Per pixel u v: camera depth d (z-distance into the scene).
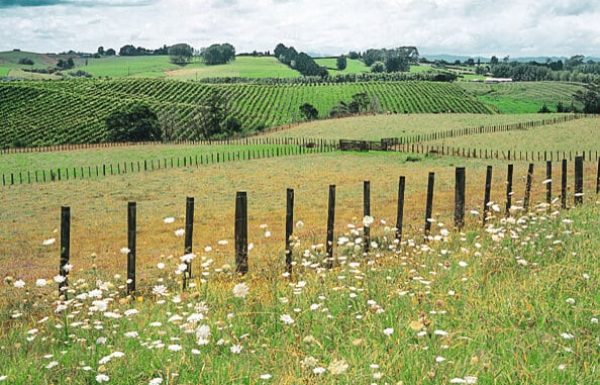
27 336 8.73
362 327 7.82
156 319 8.83
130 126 114.44
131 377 6.48
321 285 9.84
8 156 82.69
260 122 141.25
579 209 17.31
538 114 124.44
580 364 6.38
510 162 60.56
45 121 126.94
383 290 9.19
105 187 52.09
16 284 9.34
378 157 68.38
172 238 27.09
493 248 11.55
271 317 8.31
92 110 135.88
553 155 66.81
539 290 8.81
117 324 8.50
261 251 18.72
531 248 11.54
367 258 13.27
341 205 36.22
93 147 95.62
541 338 7.06
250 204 38.94
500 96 189.25
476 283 9.30
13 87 146.38
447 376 5.89
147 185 52.53
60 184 55.50
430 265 11.20
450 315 8.01
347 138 94.75
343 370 5.55
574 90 199.00
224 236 27.03
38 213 39.16
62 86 162.00
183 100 159.75
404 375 6.06
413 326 6.41
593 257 10.68
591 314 7.95
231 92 175.25
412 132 98.62
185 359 6.71
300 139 97.00
